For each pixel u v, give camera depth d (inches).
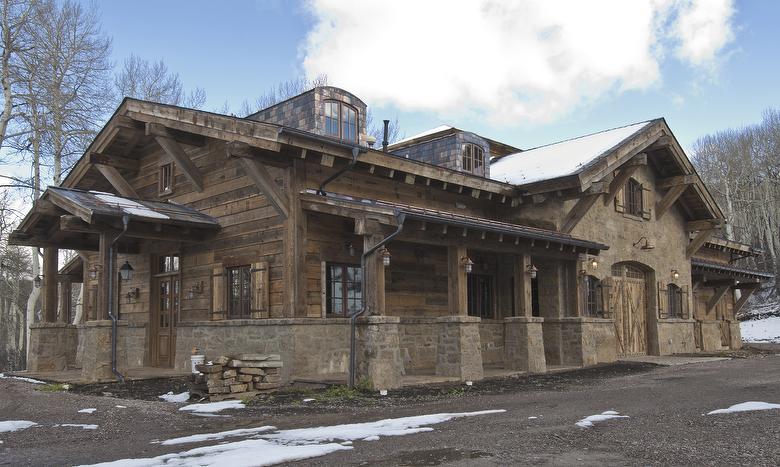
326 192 451.5
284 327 429.1
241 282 483.5
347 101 554.3
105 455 223.3
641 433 243.4
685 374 483.8
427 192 553.6
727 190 2037.4
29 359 550.6
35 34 830.5
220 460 202.1
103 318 457.1
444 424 270.8
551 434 243.4
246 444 230.5
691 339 784.3
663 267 752.3
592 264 624.7
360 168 481.1
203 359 433.1
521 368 499.2
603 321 596.4
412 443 230.2
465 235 439.2
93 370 447.8
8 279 1298.0
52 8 855.1
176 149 508.1
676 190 741.9
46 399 374.9
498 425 266.1
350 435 246.4
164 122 498.0
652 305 729.0
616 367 551.2
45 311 542.3
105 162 581.3
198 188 525.0
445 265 556.4
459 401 349.4
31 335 539.8
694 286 876.0
